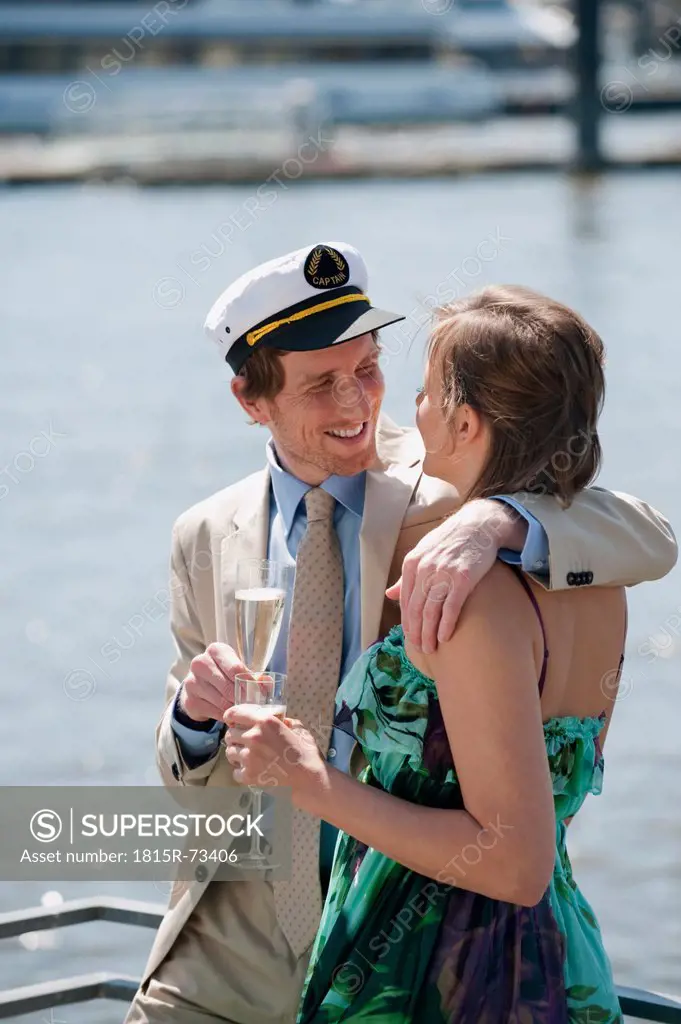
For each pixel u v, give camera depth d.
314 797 4.99
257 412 6.39
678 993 14.24
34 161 115.75
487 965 4.93
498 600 4.74
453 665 4.71
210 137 115.38
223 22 119.00
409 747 5.04
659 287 71.44
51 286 80.31
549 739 4.96
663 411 47.16
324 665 6.10
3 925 6.62
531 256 80.19
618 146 126.19
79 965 14.55
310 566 6.16
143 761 21.41
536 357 4.95
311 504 6.25
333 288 6.28
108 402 52.62
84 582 31.97
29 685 24.73
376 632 6.04
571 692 5.04
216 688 5.73
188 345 64.38
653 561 5.05
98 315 72.19
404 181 113.69
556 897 5.09
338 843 5.38
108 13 117.81
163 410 51.22
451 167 114.25
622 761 20.12
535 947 4.95
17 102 117.69
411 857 4.81
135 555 34.28
